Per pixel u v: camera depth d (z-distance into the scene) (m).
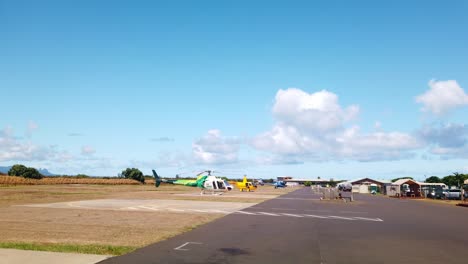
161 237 15.76
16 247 12.77
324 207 36.59
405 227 20.91
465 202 52.41
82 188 80.06
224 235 16.56
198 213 27.12
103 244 13.84
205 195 56.91
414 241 15.78
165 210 29.12
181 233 17.03
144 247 13.38
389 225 21.78
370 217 26.95
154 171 67.56
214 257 11.82
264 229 18.88
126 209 29.41
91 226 19.11
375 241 15.59
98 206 32.09
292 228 19.47
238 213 27.70
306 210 32.19
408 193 73.38
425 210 35.31
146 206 32.78
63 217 23.19
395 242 15.43
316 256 12.24
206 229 18.56
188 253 12.39
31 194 49.38
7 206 31.17
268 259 11.66
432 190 70.00
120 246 13.47
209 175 62.97
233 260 11.43
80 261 10.84
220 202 40.50
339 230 19.03
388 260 11.86
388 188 78.88
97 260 11.05
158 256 11.82
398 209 35.91
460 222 24.23
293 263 11.15
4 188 67.50
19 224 19.66
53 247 12.89
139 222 21.05
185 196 52.31
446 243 15.39
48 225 19.33
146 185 123.06
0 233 16.45
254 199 48.47
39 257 11.24
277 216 25.97
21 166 108.19
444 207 40.94
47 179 106.56
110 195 52.34
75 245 13.46
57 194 51.62
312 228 19.64
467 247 14.50
